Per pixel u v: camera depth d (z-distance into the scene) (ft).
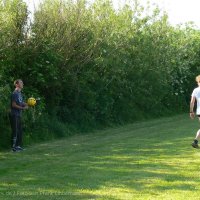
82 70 71.26
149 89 96.17
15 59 60.95
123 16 86.74
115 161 40.57
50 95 66.49
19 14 60.95
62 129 63.82
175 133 63.57
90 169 36.96
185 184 30.76
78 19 69.72
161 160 40.37
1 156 45.68
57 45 66.28
